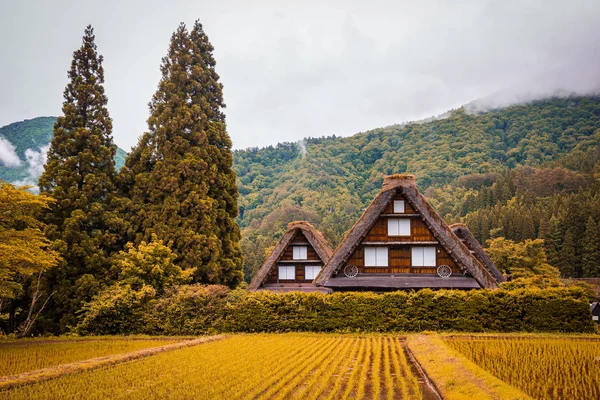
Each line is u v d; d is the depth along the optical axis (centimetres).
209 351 2169
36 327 3525
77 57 4175
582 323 2638
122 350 2419
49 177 3794
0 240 2705
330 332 2855
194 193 3956
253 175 17812
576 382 1452
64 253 3525
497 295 2719
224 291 3158
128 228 3881
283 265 4328
